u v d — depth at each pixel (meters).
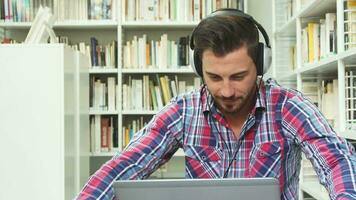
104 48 3.38
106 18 3.36
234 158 1.07
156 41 3.48
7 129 1.85
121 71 3.31
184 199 0.76
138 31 3.63
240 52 0.88
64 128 1.87
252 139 1.06
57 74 1.87
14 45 1.86
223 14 0.94
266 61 1.03
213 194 0.76
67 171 1.92
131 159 1.02
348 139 1.73
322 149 0.92
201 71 1.01
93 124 3.35
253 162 1.05
